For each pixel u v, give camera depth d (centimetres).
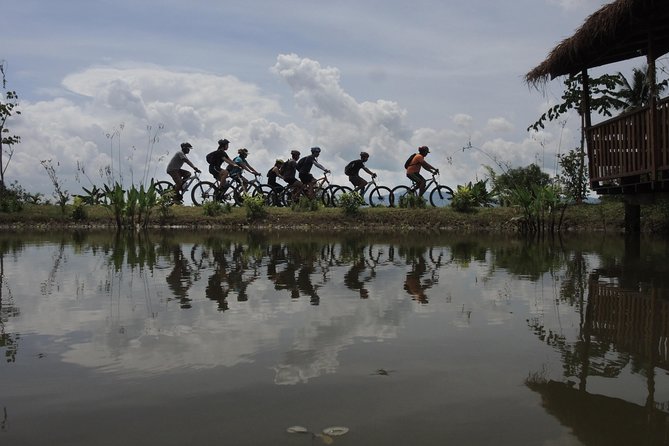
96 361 262
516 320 346
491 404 206
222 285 496
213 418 194
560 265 655
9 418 195
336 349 280
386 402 208
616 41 927
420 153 1759
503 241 1120
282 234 1409
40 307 391
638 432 182
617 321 342
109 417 196
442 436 179
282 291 463
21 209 1747
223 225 1692
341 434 181
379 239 1202
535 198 1452
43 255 786
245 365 254
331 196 1866
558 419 193
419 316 359
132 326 332
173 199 1773
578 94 1278
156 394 218
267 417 195
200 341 296
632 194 1053
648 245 963
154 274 575
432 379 233
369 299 423
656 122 804
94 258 743
